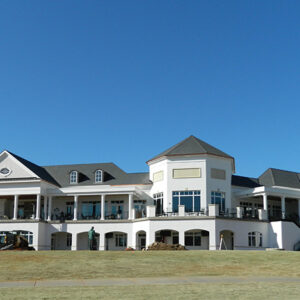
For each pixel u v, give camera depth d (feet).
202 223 150.00
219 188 165.68
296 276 74.59
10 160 178.70
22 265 82.99
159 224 153.48
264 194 166.20
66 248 177.88
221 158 168.86
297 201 189.78
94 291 55.67
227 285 61.46
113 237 172.65
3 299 49.57
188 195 163.94
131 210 168.66
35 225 169.07
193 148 167.73
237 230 153.07
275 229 157.48
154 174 175.73
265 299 49.32
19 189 174.50
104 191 172.76
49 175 194.70
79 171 195.11
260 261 92.68
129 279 69.10
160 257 96.37
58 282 65.92
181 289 57.21
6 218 176.04
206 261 91.76
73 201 185.06
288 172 200.54
